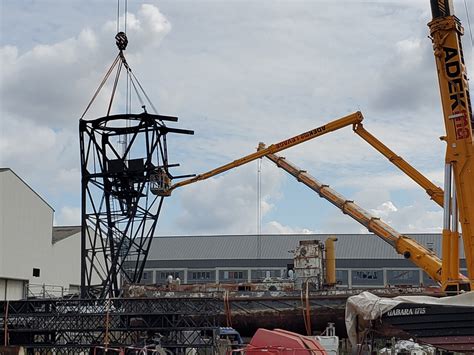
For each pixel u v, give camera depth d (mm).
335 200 46594
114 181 45719
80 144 45406
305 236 102312
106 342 36125
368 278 93312
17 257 59031
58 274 66375
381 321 23953
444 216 32844
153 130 44688
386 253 94875
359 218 45219
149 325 37531
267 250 99375
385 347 36688
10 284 58344
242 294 40188
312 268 42500
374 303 23688
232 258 98062
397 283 92250
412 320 23469
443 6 33812
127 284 43281
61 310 38906
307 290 39375
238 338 37469
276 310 39406
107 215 45969
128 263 67562
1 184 57062
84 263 45094
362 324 24219
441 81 33688
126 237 45969
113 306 38438
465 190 32562
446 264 32594
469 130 32781
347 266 94125
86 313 37875
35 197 62594
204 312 37469
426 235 98375
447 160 33062
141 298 38281
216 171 52312
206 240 104000
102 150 45625
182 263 98562
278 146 50000
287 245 100250
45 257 63969
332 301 38875
